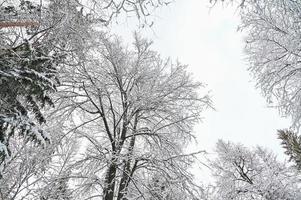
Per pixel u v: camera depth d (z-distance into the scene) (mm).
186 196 9055
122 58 9875
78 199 8688
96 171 8734
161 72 10367
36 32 5629
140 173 9875
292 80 8781
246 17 8398
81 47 6605
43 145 5062
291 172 13164
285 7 5805
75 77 9156
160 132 10320
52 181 8539
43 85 4922
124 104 9844
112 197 8664
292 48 7848
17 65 4844
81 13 6113
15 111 4926
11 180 8609
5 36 5570
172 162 9367
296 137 9258
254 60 9008
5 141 4953
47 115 9195
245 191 13289
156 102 9797
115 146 9344
